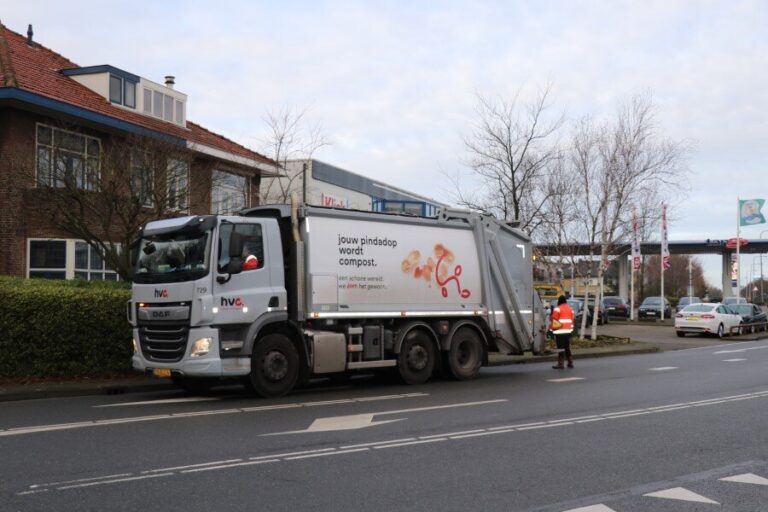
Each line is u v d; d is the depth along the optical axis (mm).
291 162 30688
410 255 14461
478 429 9359
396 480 6797
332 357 13039
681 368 18266
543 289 27984
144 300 12328
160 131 19781
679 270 98000
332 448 8125
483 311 15648
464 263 15453
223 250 11906
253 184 25984
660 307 48094
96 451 7879
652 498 6328
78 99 20797
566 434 9102
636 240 32844
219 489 6410
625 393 13109
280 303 12430
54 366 13734
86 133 20469
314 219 13156
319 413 10578
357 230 13703
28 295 13445
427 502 6113
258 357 12266
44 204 18141
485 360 15930
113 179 16609
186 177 18734
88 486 6469
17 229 18812
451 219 15516
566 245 26469
